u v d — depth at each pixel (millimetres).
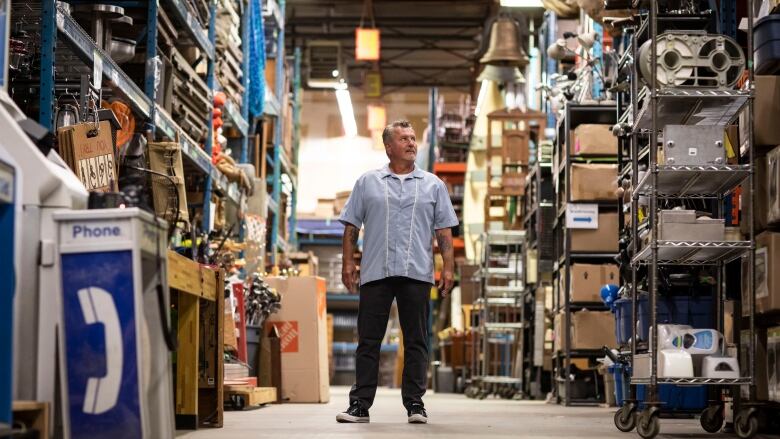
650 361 4453
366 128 23109
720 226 4520
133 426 2785
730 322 5555
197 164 7656
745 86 5148
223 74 9203
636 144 5098
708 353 4469
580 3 8195
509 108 15070
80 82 5305
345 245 5371
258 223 9867
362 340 5270
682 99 4590
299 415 5965
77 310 2811
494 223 15641
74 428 2787
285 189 14516
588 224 8875
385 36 21672
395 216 5246
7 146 2957
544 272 10781
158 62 6504
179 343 4406
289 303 8438
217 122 8656
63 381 2795
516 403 9469
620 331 6406
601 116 9164
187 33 7527
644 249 4656
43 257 2846
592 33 9172
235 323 7383
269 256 12406
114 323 2801
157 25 6551
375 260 5219
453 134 17453
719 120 4910
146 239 2887
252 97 10953
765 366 4703
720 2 6203
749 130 4480
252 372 7855
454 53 22031
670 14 6039
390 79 22531
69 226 2836
